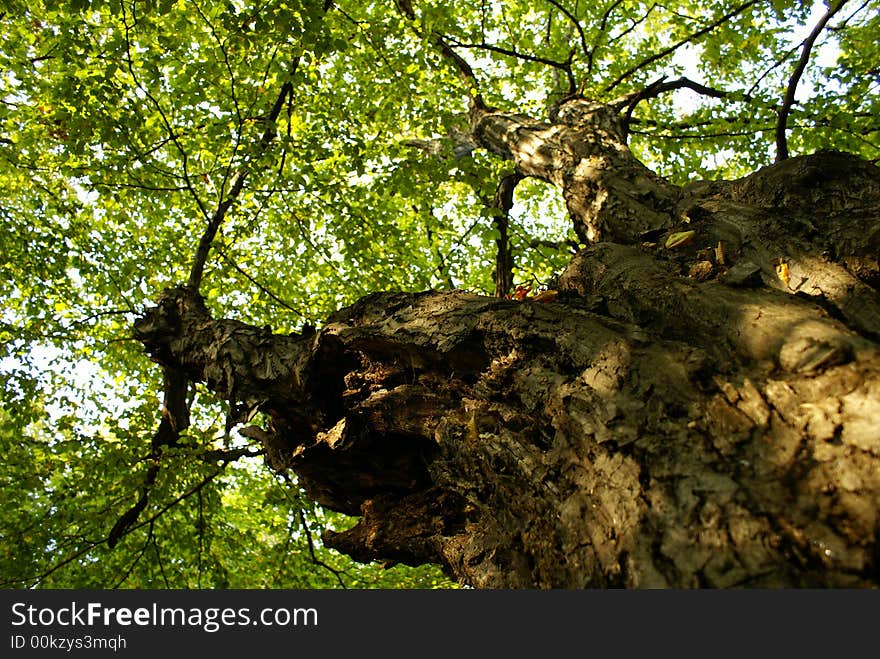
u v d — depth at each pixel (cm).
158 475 563
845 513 119
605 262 252
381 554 267
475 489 219
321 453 290
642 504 141
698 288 204
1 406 614
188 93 485
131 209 679
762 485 131
